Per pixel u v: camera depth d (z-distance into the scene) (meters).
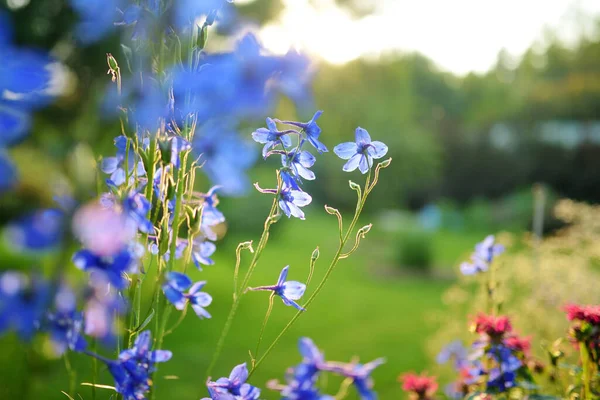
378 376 4.73
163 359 0.96
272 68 0.67
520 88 22.11
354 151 1.25
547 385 1.91
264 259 10.59
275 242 12.14
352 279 9.44
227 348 5.37
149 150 1.04
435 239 14.89
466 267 2.18
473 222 16.41
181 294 0.94
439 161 18.55
